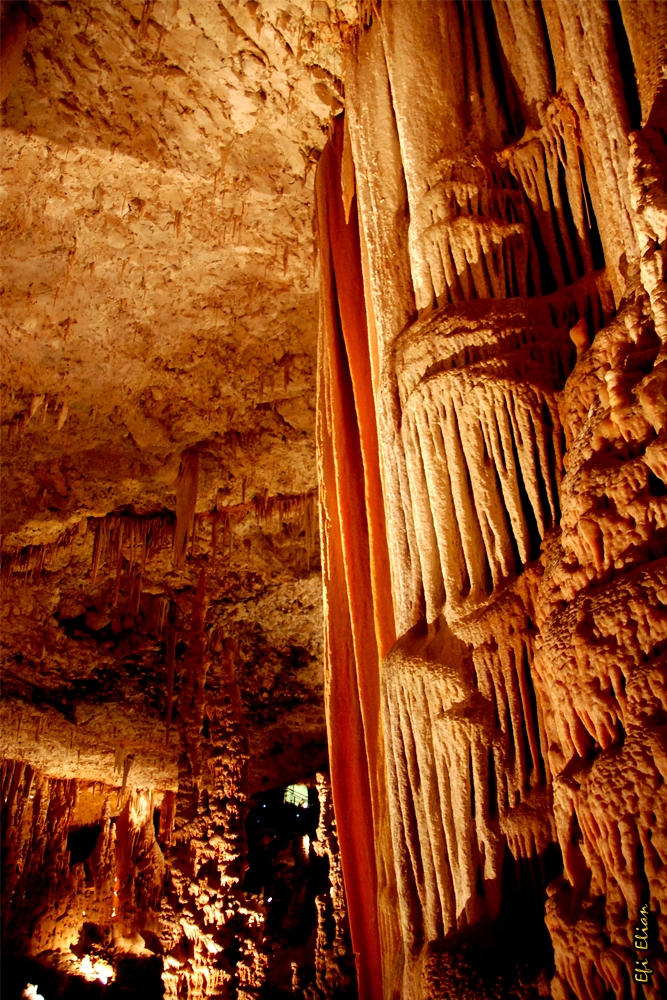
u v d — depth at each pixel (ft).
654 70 9.38
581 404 9.36
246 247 21.86
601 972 6.66
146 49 16.42
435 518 10.57
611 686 7.34
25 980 37.45
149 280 22.90
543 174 12.01
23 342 24.63
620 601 7.33
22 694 38.19
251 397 27.68
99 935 41.83
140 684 39.99
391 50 13.75
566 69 11.55
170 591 37.24
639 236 8.54
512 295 11.43
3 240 20.95
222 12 15.66
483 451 10.33
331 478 15.49
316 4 15.39
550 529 9.59
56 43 16.25
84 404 27.53
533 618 9.30
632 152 8.75
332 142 17.46
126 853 44.62
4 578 33.45
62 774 43.98
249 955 22.03
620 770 6.77
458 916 8.92
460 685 9.48
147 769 44.32
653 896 6.39
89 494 31.17
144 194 19.88
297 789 52.85
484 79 13.19
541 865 8.47
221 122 18.06
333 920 20.48
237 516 33.12
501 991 7.72
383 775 12.29
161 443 29.35
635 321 8.75
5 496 30.60
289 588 37.06
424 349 11.26
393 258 12.95
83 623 37.45
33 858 41.86
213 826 23.89
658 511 7.53
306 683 42.24
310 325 25.03
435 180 12.30
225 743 25.31
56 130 17.94
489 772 9.12
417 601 10.84
